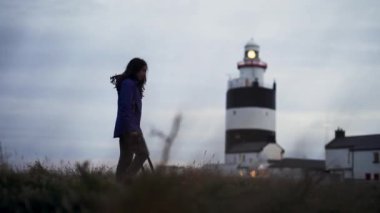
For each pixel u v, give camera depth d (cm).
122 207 490
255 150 7331
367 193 770
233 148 7800
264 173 823
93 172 762
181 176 628
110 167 888
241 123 8069
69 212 531
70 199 555
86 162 701
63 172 832
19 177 682
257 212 534
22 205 561
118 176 729
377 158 6981
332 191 724
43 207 553
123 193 507
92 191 587
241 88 8112
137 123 789
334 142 7556
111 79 824
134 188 500
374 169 7006
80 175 746
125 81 796
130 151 774
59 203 559
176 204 502
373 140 7212
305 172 616
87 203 552
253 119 8006
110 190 582
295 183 608
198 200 546
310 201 635
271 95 8238
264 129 8056
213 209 525
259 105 8075
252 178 852
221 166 824
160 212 498
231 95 8219
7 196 571
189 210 509
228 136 8212
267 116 8131
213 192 581
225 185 681
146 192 494
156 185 497
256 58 8262
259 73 8262
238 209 529
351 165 7225
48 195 579
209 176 667
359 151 7169
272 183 630
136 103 793
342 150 7356
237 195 586
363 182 905
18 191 613
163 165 502
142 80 814
